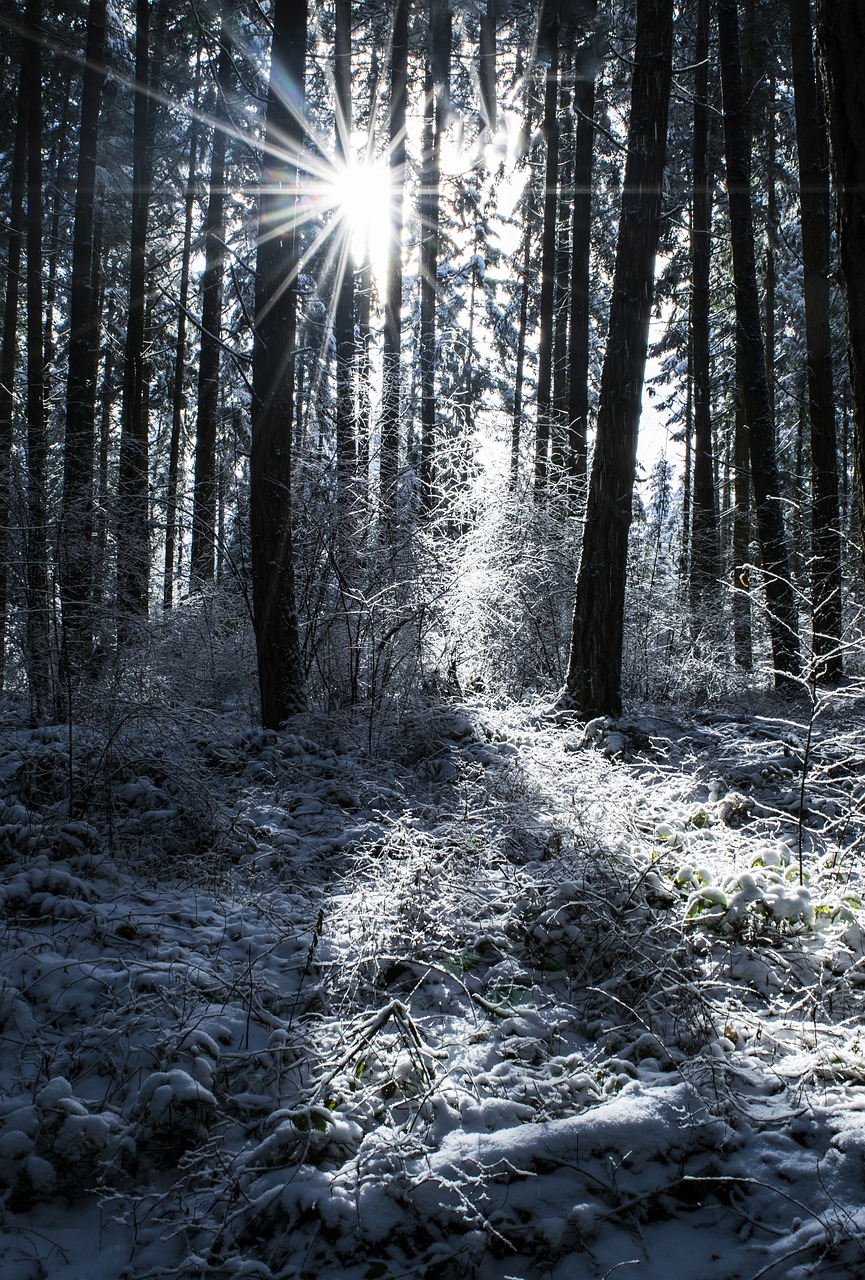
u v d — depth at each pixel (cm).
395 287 1258
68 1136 266
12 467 682
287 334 748
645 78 742
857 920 375
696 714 778
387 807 539
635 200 743
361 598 731
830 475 1055
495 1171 259
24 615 692
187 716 559
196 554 1212
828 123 384
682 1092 283
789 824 512
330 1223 245
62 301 1994
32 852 449
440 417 1250
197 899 428
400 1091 295
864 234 378
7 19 1277
